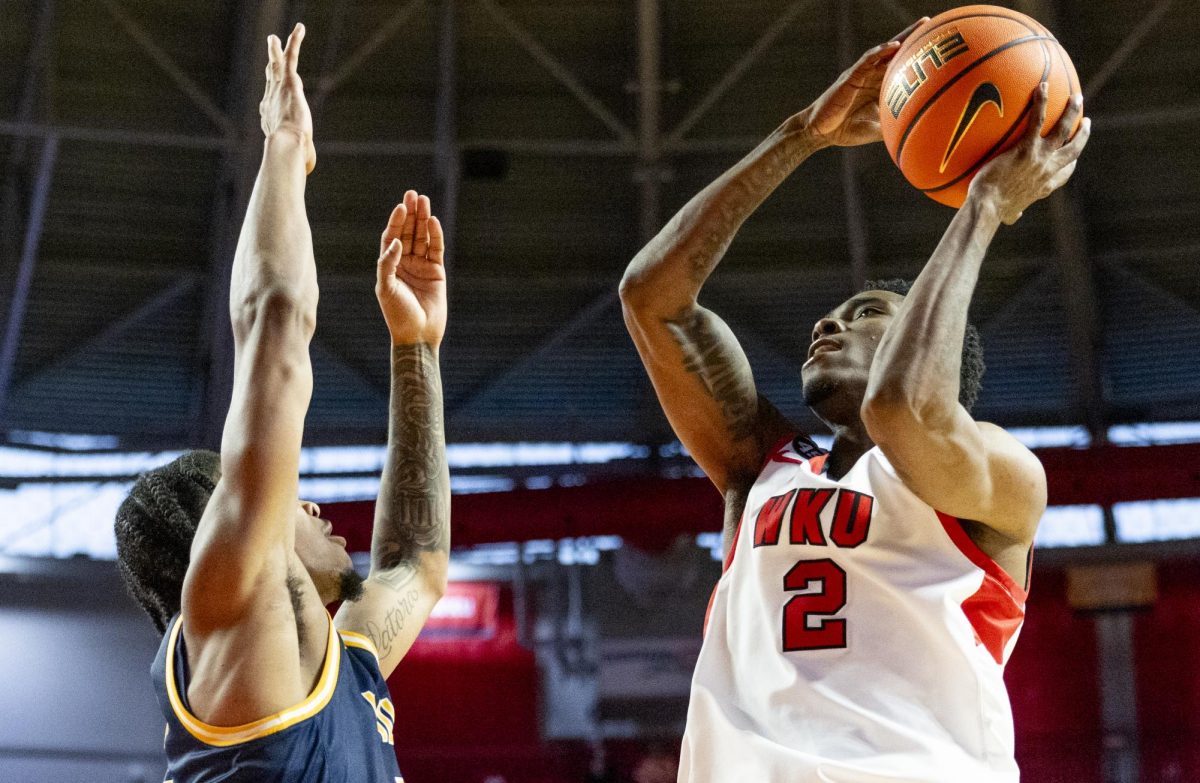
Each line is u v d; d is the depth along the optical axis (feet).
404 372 10.88
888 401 8.12
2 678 45.14
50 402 44.11
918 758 7.99
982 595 8.58
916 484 8.49
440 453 10.78
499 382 44.83
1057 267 42.29
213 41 39.06
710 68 40.40
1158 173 41.14
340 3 38.52
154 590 8.96
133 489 9.29
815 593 8.70
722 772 8.50
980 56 8.95
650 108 39.81
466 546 38.78
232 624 8.14
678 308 10.07
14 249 40.68
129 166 40.27
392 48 39.47
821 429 45.11
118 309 42.78
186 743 8.15
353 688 8.82
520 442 45.85
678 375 10.13
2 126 38.22
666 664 43.29
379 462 45.24
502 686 45.44
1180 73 39.65
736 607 9.11
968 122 8.93
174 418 44.88
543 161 41.50
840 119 9.91
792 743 8.29
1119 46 39.55
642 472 45.47
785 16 38.78
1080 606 43.65
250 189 39.78
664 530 38.34
